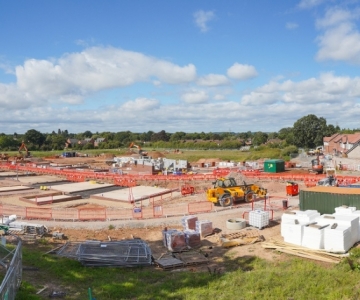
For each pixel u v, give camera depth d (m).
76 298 13.27
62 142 142.50
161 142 149.75
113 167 64.00
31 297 12.38
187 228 22.50
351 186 28.73
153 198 35.66
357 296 12.81
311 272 15.36
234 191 30.06
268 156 82.50
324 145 101.75
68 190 40.78
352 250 17.20
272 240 19.78
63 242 20.97
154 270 17.09
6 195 38.03
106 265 17.17
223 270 16.78
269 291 13.66
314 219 19.47
